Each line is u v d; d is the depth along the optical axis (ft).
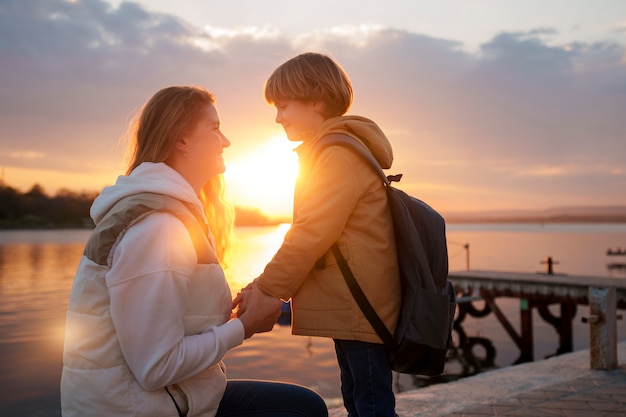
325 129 6.91
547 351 47.83
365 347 6.51
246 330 5.95
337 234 6.29
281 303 6.19
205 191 6.91
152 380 4.69
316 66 7.13
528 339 47.44
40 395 31.45
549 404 12.76
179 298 4.90
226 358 41.27
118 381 4.80
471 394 13.84
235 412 5.98
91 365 4.83
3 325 56.70
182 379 4.91
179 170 5.68
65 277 107.45
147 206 4.92
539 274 54.49
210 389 5.31
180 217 5.10
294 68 7.16
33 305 71.20
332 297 6.40
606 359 16.05
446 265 6.68
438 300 6.31
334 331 6.36
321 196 6.33
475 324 59.72
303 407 6.07
